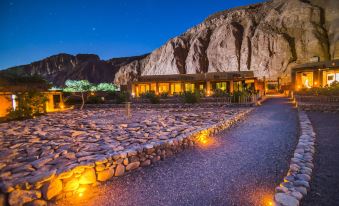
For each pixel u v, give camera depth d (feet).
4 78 55.16
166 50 306.55
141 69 369.91
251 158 17.28
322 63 87.20
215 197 11.27
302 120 30.71
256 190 11.88
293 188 10.81
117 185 12.90
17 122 38.29
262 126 31.09
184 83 108.47
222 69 245.65
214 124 28.02
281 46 199.11
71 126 31.01
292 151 18.63
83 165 12.22
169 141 18.60
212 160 17.11
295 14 209.67
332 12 192.54
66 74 445.78
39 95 51.90
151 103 71.87
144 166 15.85
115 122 33.96
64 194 11.29
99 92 93.76
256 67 213.46
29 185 10.18
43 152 16.48
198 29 320.50
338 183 11.85
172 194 11.72
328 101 49.32
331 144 19.40
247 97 60.08
